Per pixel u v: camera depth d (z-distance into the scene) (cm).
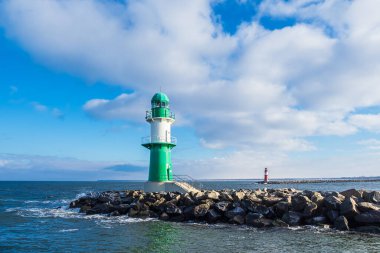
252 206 2677
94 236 2361
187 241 2136
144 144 3956
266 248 1947
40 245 2152
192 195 3128
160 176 3844
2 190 10519
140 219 3008
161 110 3919
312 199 2584
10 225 2897
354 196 2645
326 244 2005
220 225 2625
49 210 4012
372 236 2170
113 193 4334
